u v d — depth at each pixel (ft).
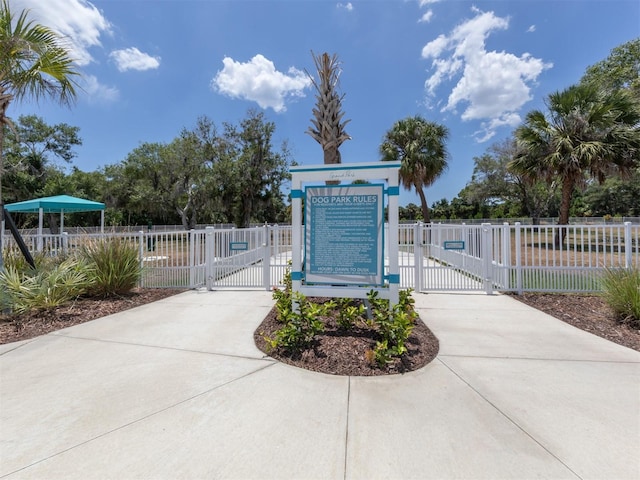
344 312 13.82
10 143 82.74
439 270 23.71
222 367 11.18
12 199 79.41
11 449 7.07
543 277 22.15
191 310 18.72
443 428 7.77
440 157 60.54
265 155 92.73
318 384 9.96
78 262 20.20
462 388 9.70
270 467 6.55
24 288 16.81
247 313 18.04
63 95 20.54
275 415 8.35
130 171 77.46
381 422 8.03
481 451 6.97
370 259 14.34
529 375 10.50
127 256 22.12
